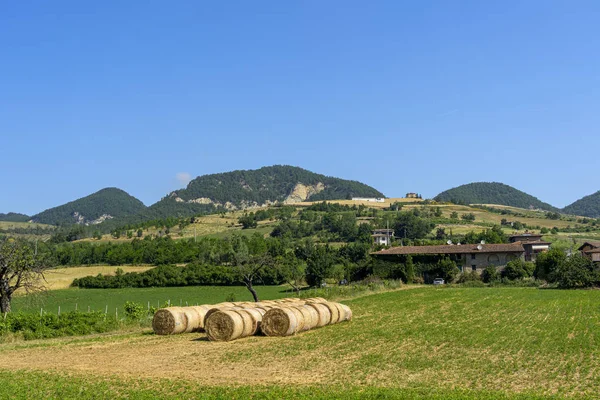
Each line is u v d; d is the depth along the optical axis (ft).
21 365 89.25
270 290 302.86
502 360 85.05
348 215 605.31
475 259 298.56
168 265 371.97
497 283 272.10
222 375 79.30
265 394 65.41
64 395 66.85
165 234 642.22
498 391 66.80
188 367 85.71
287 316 116.57
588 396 63.57
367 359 88.79
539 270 277.03
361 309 170.19
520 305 166.50
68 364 89.51
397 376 76.74
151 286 348.59
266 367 84.79
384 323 133.90
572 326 118.21
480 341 102.68
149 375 79.46
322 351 97.30
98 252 438.40
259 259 234.99
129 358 94.48
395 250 312.09
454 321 133.69
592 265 237.04
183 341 114.62
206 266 358.43
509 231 573.74
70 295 307.78
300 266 328.90
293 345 104.58
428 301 188.14
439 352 93.30
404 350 96.12
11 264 152.87
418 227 542.98
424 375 77.05
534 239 418.51
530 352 90.48
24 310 208.95
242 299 259.19
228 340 112.98
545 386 69.72
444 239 470.39
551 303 169.58
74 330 132.05
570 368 78.28
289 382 74.02
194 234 613.11
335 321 133.69
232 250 367.66
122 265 421.59
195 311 129.70
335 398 62.59
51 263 171.22
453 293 219.20
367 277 301.02
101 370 83.82
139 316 161.79
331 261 312.71
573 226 650.43
